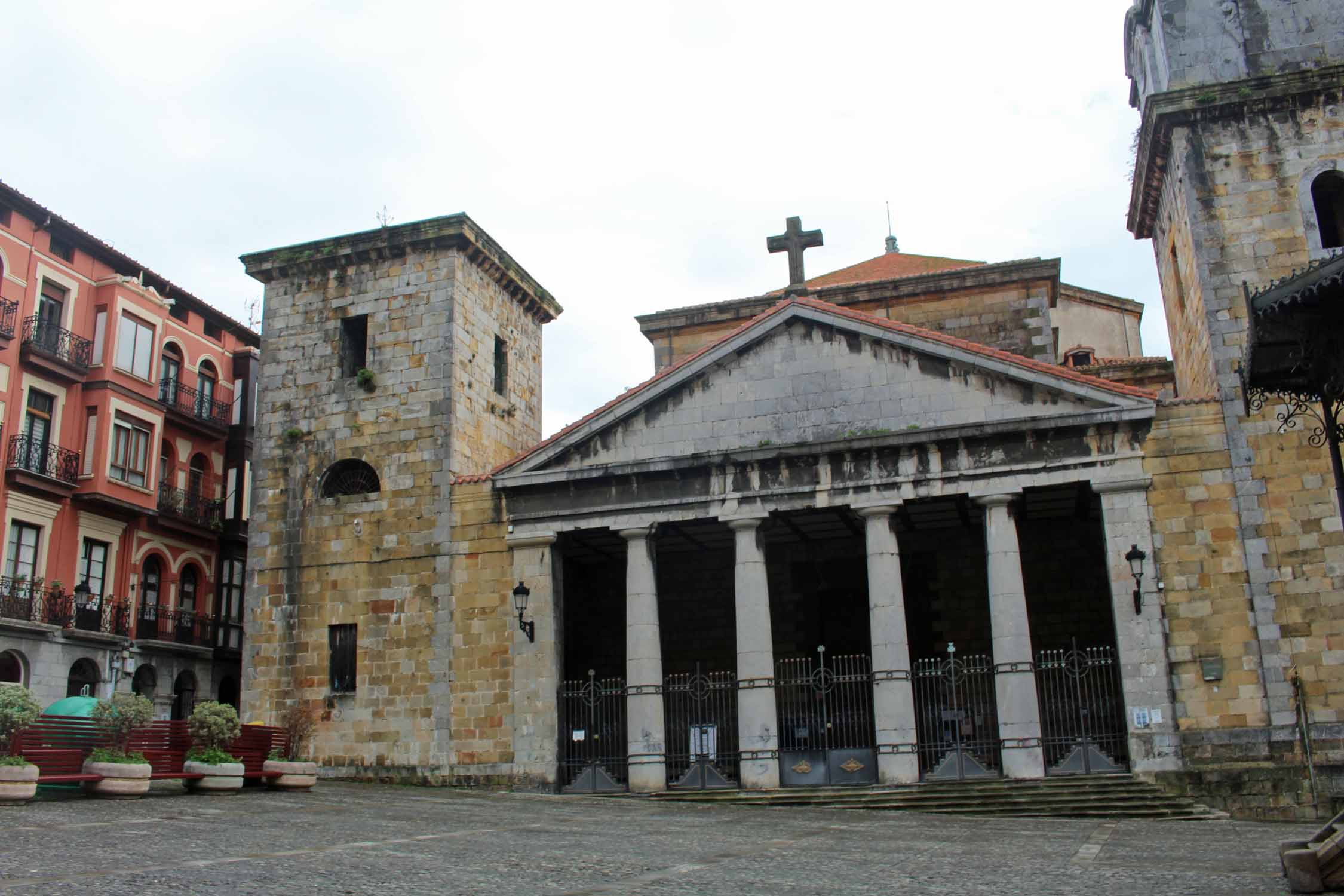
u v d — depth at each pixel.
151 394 40.16
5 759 18.25
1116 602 23.91
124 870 11.76
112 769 19.83
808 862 13.73
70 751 19.75
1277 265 24.73
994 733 28.98
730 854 14.55
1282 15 26.05
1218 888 10.87
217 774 21.89
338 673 29.08
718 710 31.27
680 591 32.81
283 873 11.85
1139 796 22.34
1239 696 23.02
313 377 31.47
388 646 28.80
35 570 35.41
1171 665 23.41
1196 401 24.52
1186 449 24.33
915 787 23.56
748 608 25.94
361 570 29.52
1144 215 30.27
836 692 30.70
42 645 34.78
